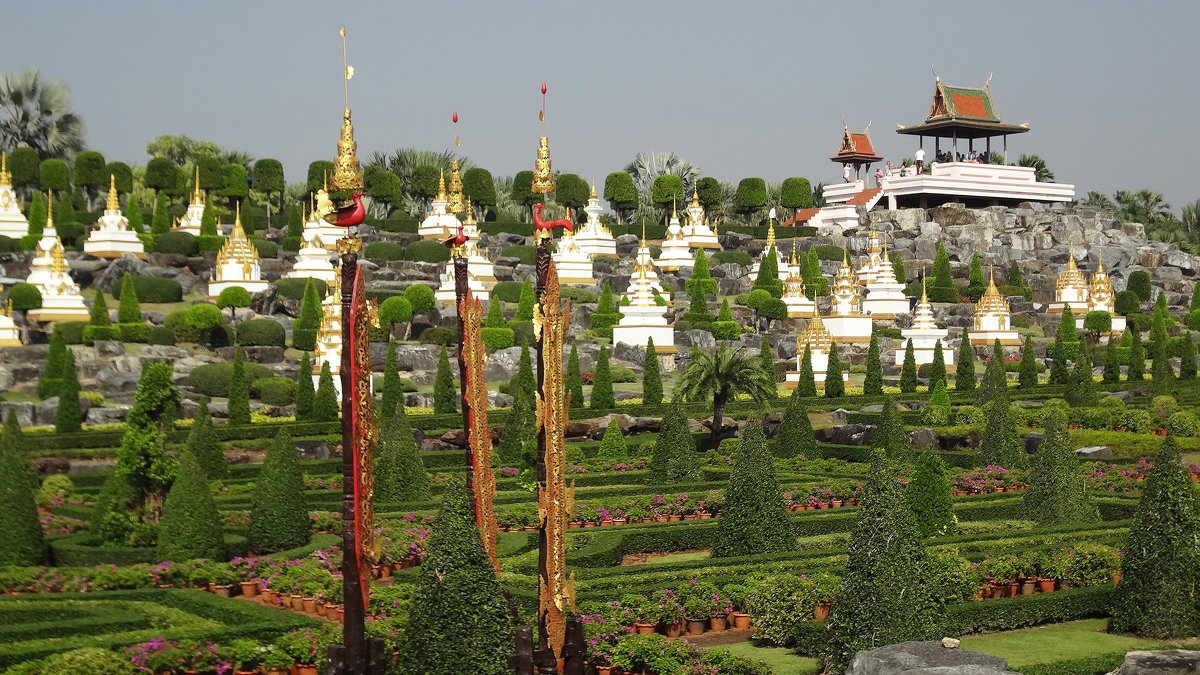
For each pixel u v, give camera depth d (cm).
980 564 3325
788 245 13188
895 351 9619
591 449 5919
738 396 7250
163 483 3859
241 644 2706
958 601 3161
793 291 10519
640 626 3023
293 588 3269
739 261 12256
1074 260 12194
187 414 6469
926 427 6353
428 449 5953
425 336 8462
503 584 3161
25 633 2819
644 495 4656
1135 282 12331
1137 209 16375
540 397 2477
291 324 8744
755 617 3020
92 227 10950
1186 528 3014
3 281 8794
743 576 3269
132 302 8088
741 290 11150
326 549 3675
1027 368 8238
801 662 2847
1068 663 2747
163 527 3578
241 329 8044
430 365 8144
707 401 6956
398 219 12169
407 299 8800
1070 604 3161
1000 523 4219
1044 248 13925
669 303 9912
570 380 6756
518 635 2355
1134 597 3034
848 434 6181
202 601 3125
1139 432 6175
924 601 2756
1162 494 3044
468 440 2666
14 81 13250
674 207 13850
